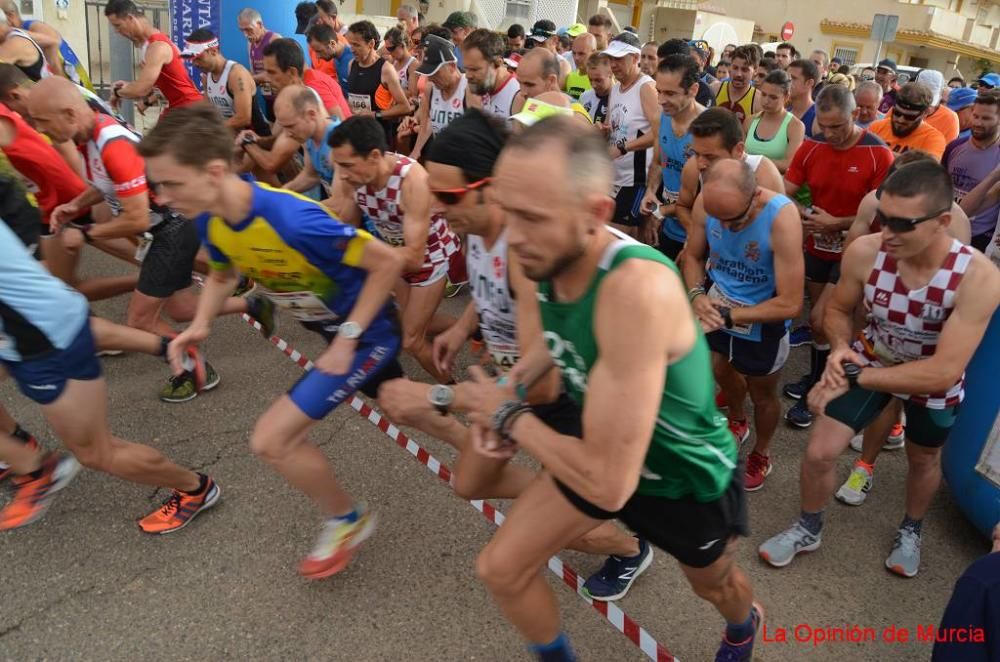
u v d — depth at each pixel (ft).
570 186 4.13
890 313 8.42
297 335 15.28
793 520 10.46
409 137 22.63
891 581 9.36
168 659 7.57
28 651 7.57
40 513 8.98
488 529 9.77
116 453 8.44
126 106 28.53
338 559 8.38
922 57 108.47
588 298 4.73
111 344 10.22
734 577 6.59
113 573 8.64
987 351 9.43
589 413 4.63
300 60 16.46
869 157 13.34
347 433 11.78
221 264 8.38
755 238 9.73
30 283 7.18
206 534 9.34
